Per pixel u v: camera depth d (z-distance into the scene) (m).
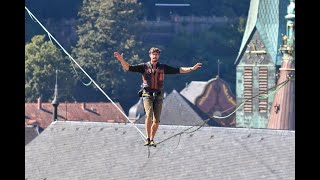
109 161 198.00
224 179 182.12
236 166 183.50
